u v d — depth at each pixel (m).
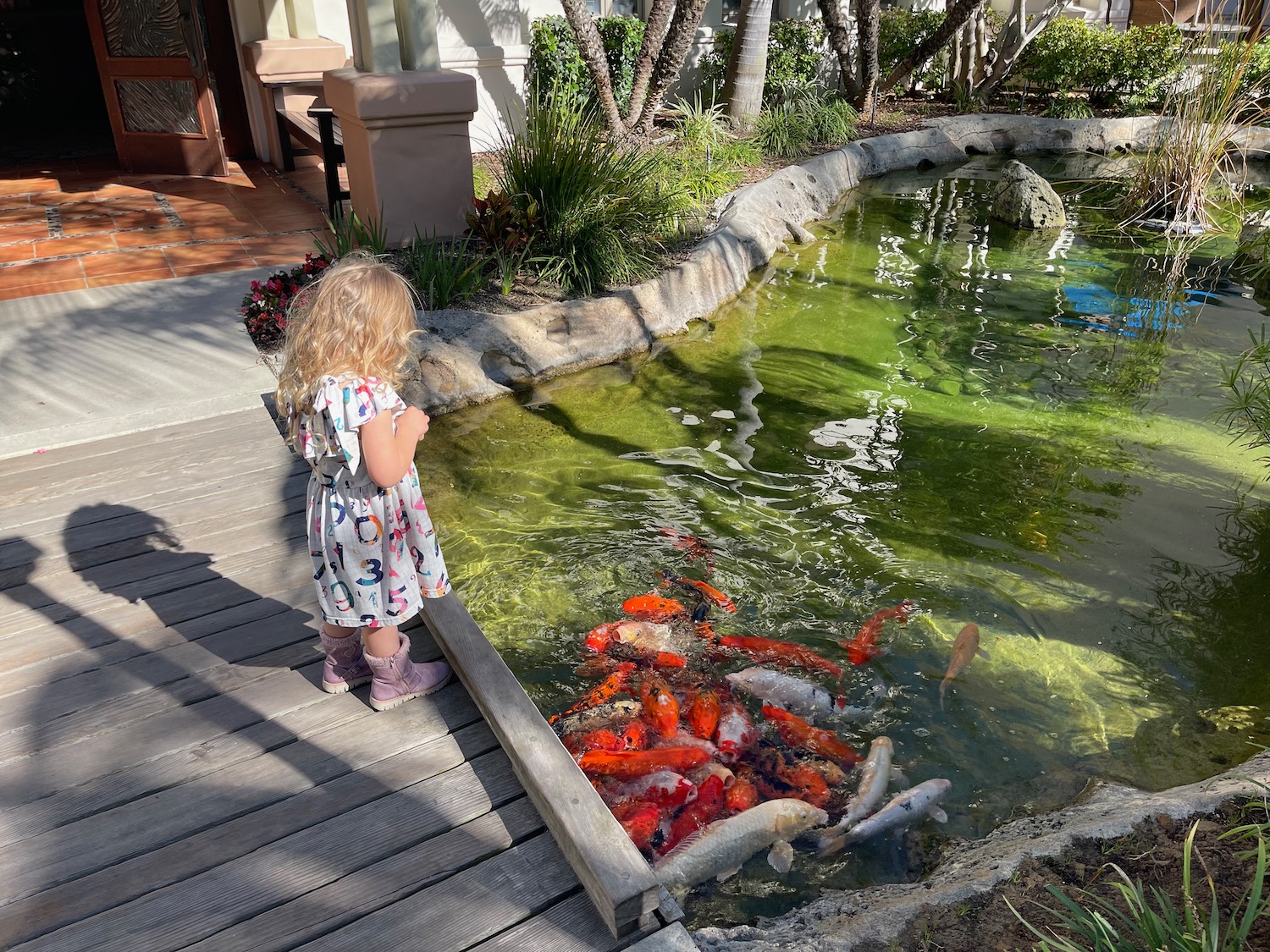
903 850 2.85
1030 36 13.20
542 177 6.86
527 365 6.11
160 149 9.49
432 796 2.53
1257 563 4.34
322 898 2.24
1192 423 5.68
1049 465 5.18
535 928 2.19
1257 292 7.97
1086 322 7.30
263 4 9.62
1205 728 3.38
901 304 7.61
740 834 2.78
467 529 4.48
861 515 4.66
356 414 2.30
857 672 3.62
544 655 3.66
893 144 12.12
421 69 6.80
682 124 10.61
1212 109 9.77
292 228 7.89
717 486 4.89
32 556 3.53
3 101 12.43
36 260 7.05
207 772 2.59
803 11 13.84
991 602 4.04
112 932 2.14
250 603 3.30
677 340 6.81
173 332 5.75
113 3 8.96
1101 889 2.43
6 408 4.70
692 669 3.56
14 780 2.54
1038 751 3.28
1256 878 1.99
